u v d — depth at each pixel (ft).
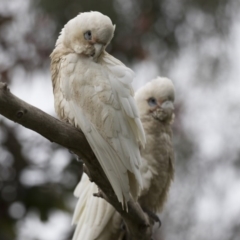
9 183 48.44
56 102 29.17
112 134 27.71
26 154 49.08
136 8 52.54
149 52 52.47
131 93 28.71
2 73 50.90
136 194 28.35
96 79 28.30
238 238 55.52
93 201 34.63
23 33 51.83
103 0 50.49
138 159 28.14
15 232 47.29
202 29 54.80
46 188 48.32
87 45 28.86
